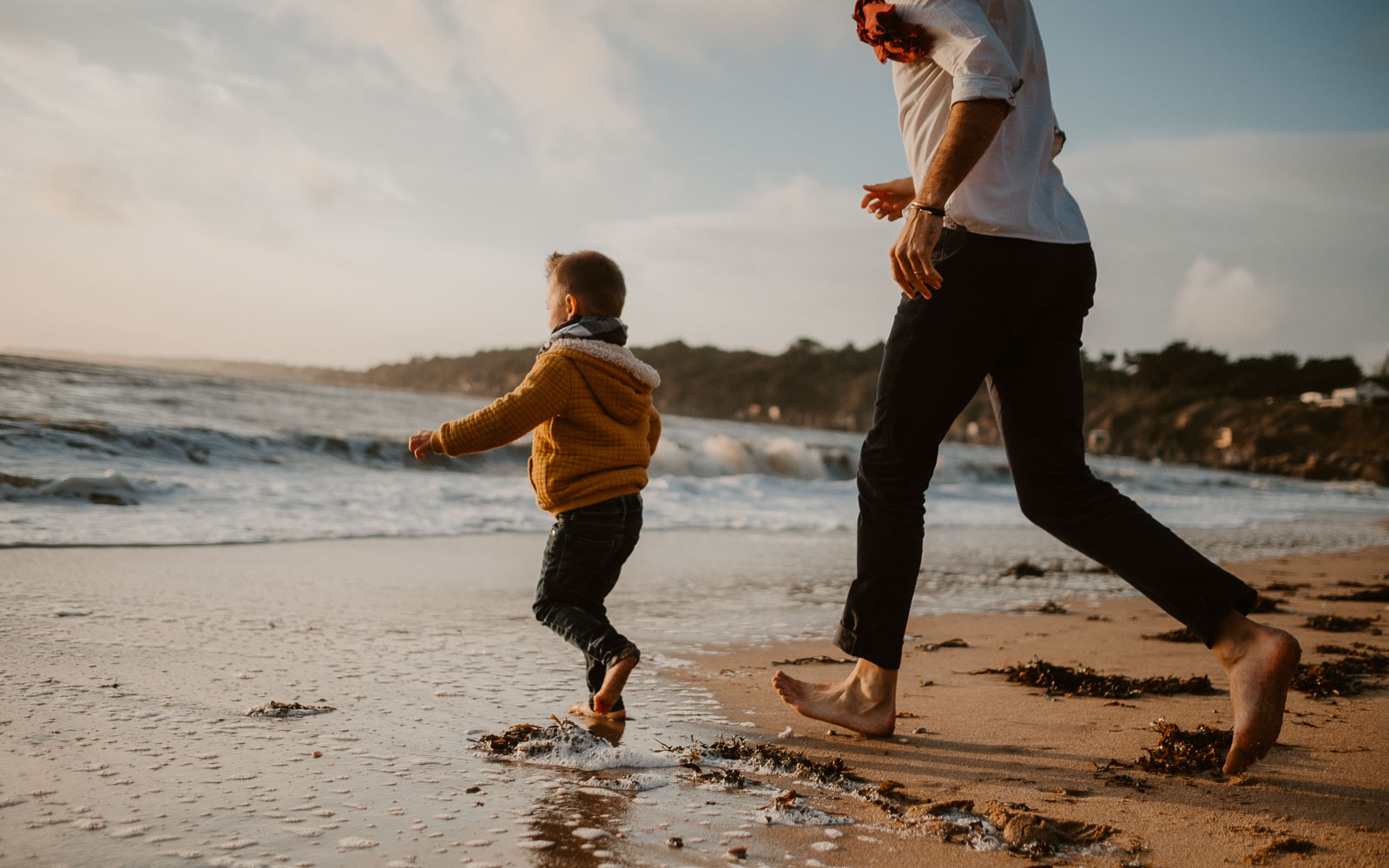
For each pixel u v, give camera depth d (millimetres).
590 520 2285
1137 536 1861
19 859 1216
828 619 4078
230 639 2926
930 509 12328
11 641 2631
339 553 5496
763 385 115875
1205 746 1966
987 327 1924
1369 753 1941
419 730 2027
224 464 10414
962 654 3316
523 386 2217
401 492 9000
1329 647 3334
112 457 9523
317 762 1750
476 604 3975
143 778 1594
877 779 1791
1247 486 24719
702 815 1545
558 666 2840
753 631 3732
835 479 19188
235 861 1254
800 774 1797
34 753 1689
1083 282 2004
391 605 3824
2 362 20453
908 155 2055
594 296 2400
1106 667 3080
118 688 2211
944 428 2016
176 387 20266
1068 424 1994
